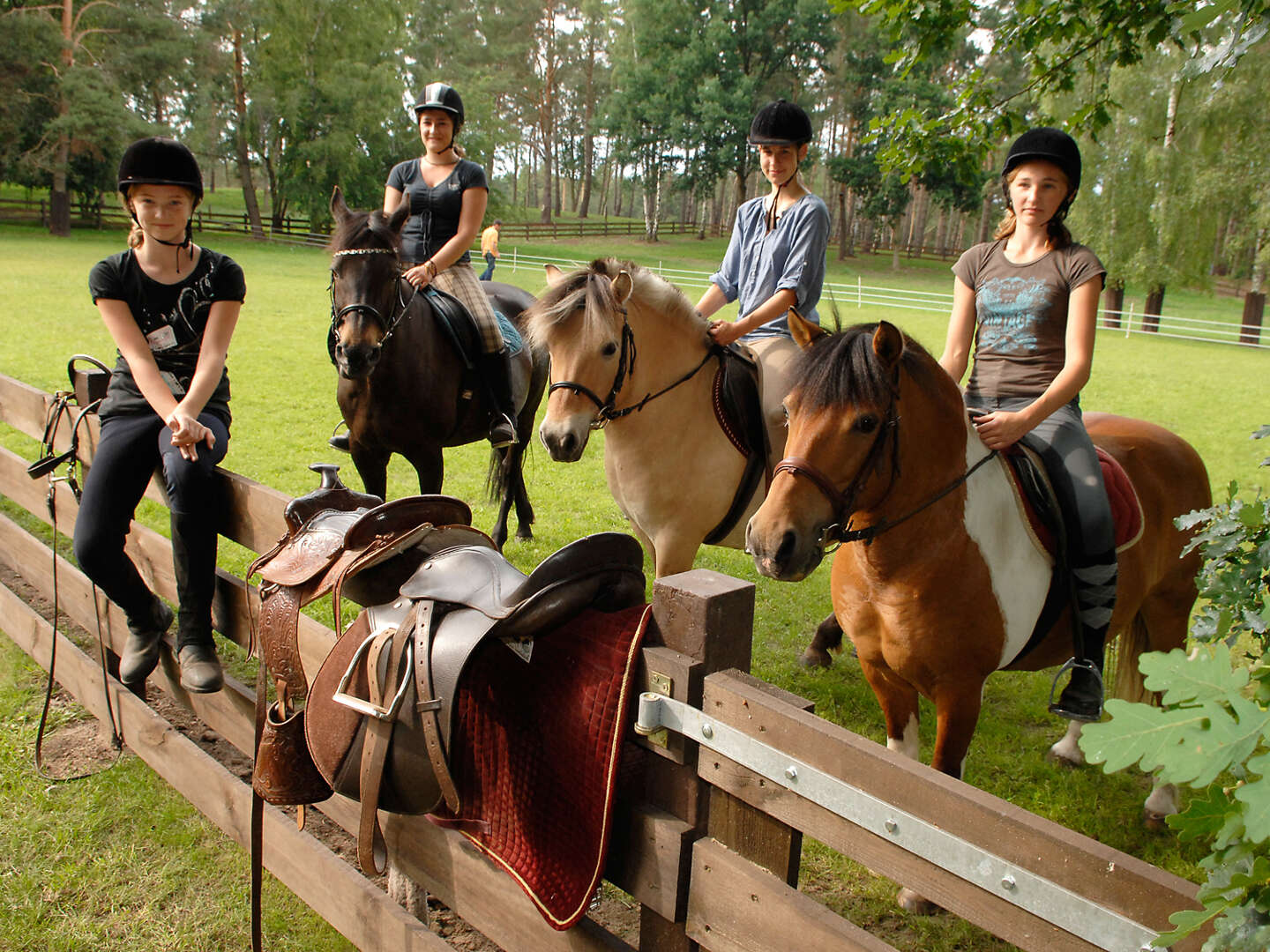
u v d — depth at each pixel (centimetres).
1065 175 247
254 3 3309
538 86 5731
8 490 379
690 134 4072
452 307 449
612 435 332
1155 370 1487
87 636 369
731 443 334
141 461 255
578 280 312
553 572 143
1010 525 235
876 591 232
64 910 234
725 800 134
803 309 347
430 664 147
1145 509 277
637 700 139
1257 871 79
